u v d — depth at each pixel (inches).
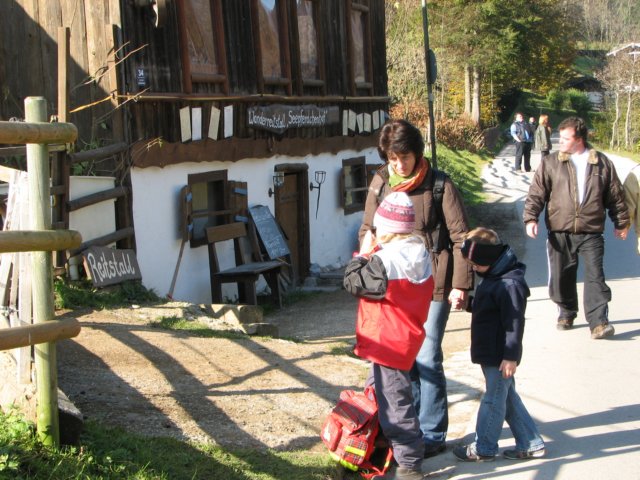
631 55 1984.5
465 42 1578.5
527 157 1226.0
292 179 570.6
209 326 323.6
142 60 403.2
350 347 326.0
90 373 236.7
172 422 205.6
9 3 406.3
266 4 516.1
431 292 193.3
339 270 605.6
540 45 1792.6
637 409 246.7
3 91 410.3
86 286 349.1
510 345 198.2
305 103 562.6
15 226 184.5
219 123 466.3
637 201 332.8
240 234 479.8
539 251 650.8
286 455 194.5
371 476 195.9
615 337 337.4
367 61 668.1
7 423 169.9
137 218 404.5
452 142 1357.0
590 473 200.7
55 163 343.9
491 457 209.6
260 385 247.3
